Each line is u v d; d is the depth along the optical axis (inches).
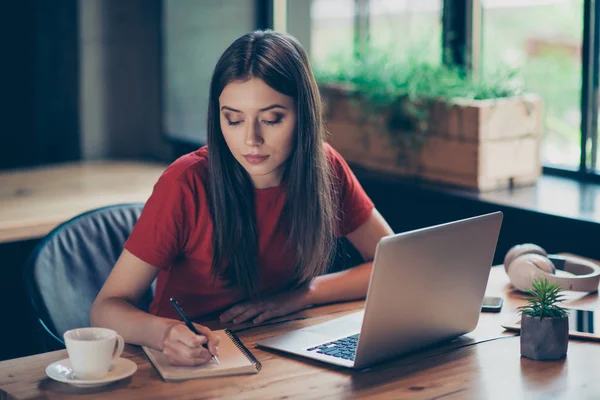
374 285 55.9
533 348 61.1
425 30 122.9
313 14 137.7
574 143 112.7
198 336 59.4
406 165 116.7
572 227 93.0
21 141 155.9
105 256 84.4
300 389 55.8
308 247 72.7
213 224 70.5
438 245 59.3
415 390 55.8
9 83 153.0
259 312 71.1
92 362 55.6
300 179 70.5
